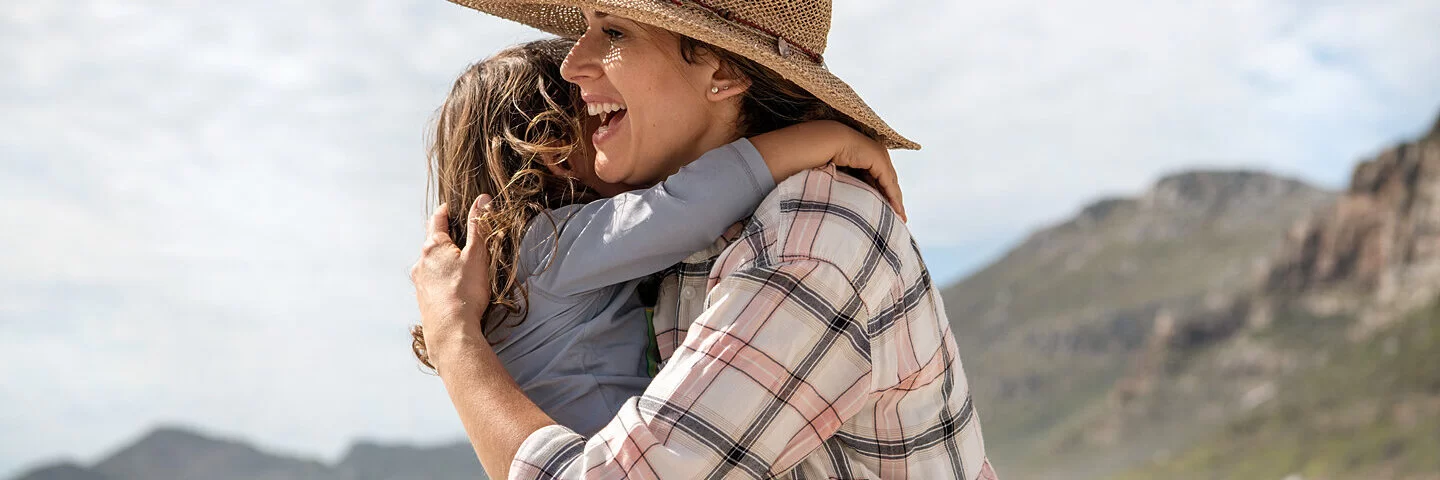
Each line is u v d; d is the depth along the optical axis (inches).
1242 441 5974.4
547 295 83.1
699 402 70.3
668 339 83.3
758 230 76.9
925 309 82.2
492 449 73.3
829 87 84.1
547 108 95.0
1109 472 7126.0
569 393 80.8
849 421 78.2
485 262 83.6
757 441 71.1
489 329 84.6
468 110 95.7
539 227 85.8
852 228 76.9
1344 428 5211.6
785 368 71.6
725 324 72.2
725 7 83.6
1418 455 4527.6
